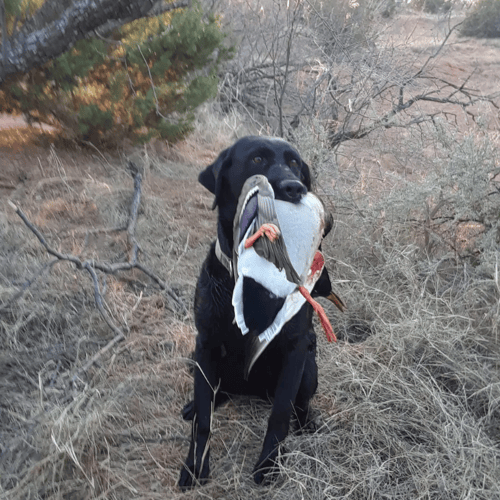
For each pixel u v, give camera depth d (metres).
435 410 1.32
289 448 1.21
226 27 3.23
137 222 2.09
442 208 2.03
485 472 1.16
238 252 0.91
